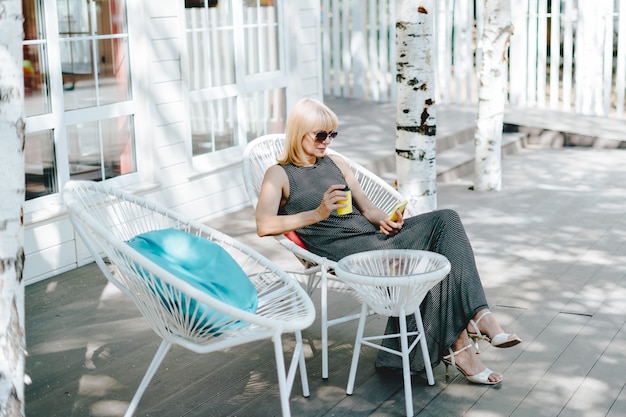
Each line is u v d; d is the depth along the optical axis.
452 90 12.27
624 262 5.33
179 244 3.35
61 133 5.27
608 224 6.20
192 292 2.92
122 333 4.38
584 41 10.57
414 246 3.79
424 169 5.32
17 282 2.34
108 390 3.72
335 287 4.99
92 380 3.82
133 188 5.82
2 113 2.25
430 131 5.30
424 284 3.34
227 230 6.28
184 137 6.27
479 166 7.38
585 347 4.06
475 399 3.57
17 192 2.31
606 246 5.67
